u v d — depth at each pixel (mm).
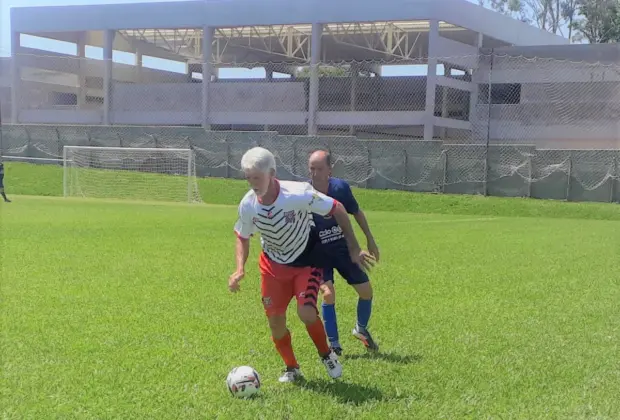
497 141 38281
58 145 37188
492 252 13133
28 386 4672
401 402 4398
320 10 39062
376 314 7184
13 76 46062
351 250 4730
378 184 31641
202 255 11875
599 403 4410
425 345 5906
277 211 4496
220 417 4125
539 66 37656
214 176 34344
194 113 42656
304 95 40344
